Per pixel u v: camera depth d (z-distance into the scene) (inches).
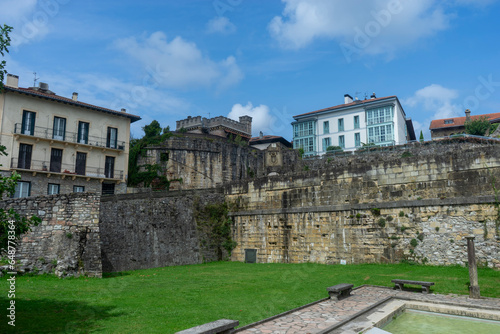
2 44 434.9
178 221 1177.4
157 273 900.6
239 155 2218.3
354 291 629.3
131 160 1866.4
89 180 1561.3
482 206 800.3
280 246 1158.3
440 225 851.4
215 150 2084.2
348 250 991.6
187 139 2004.2
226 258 1278.3
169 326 407.8
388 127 2347.4
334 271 854.5
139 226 1055.6
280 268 973.2
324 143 2583.7
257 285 695.1
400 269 824.9
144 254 1041.5
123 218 1022.4
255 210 1246.9
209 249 1248.2
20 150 1406.3
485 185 810.8
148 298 568.4
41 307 493.4
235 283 720.3
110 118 1669.5
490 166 810.2
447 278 693.3
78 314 461.1
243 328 401.4
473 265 560.1
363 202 994.1
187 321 430.9
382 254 928.9
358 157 1900.8
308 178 1126.4
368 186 992.9
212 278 794.8
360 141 2438.5
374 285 679.1
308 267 962.1
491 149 813.2
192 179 1974.7
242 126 2967.5
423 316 489.1
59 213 784.9
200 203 1278.3
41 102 1467.8
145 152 1908.2
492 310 475.5
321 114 2620.6
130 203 1056.8
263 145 2822.3
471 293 553.9
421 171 907.4
